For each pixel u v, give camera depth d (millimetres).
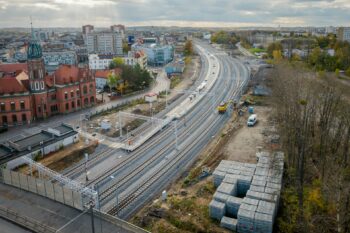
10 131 101000
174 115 116500
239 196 62969
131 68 160000
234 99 136375
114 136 97688
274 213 53344
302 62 188125
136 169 76562
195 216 56125
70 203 54312
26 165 77625
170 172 74812
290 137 72312
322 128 73938
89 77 126125
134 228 47562
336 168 56438
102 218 50812
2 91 103438
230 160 79062
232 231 52281
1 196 57562
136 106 129625
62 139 87562
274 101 97062
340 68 176125
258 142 89438
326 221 50969
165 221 55188
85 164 79125
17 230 49250
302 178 62875
